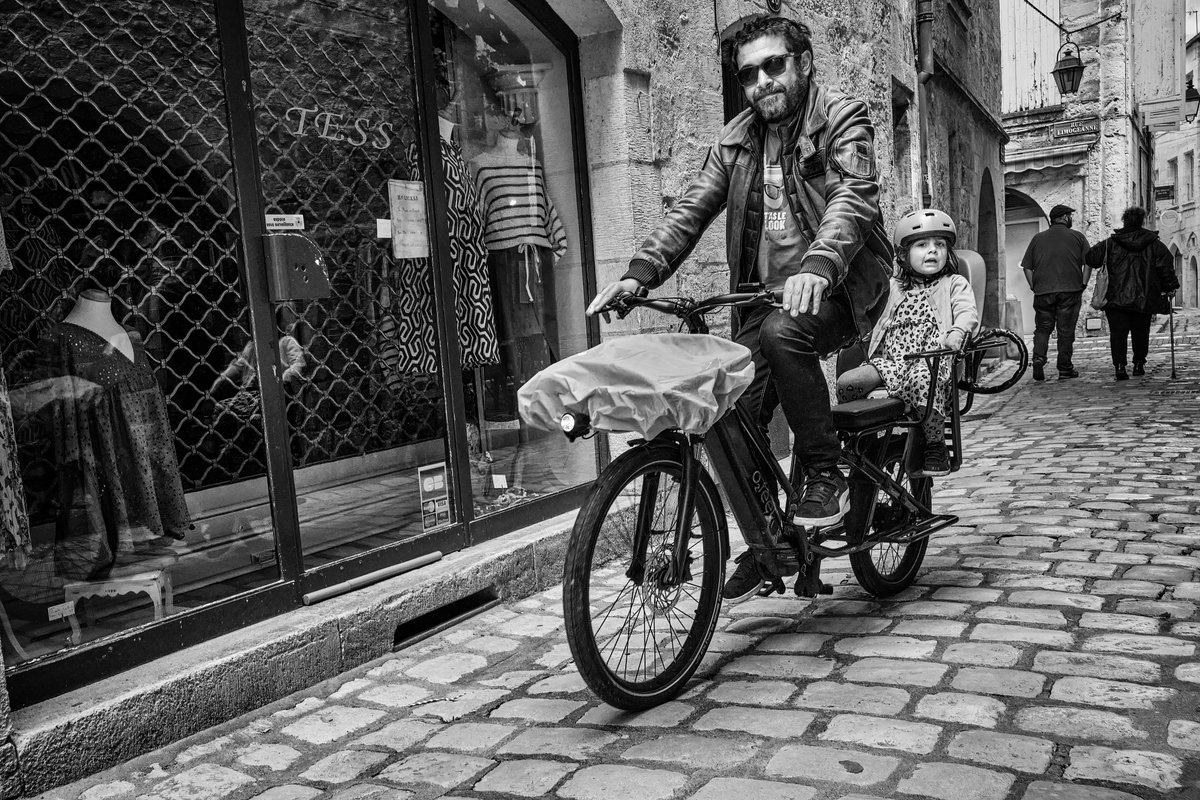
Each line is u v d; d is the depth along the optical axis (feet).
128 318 10.80
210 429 11.03
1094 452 21.13
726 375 8.52
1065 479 18.40
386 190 13.15
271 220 12.00
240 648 9.76
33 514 9.74
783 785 7.10
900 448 11.71
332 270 12.78
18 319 9.86
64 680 8.80
